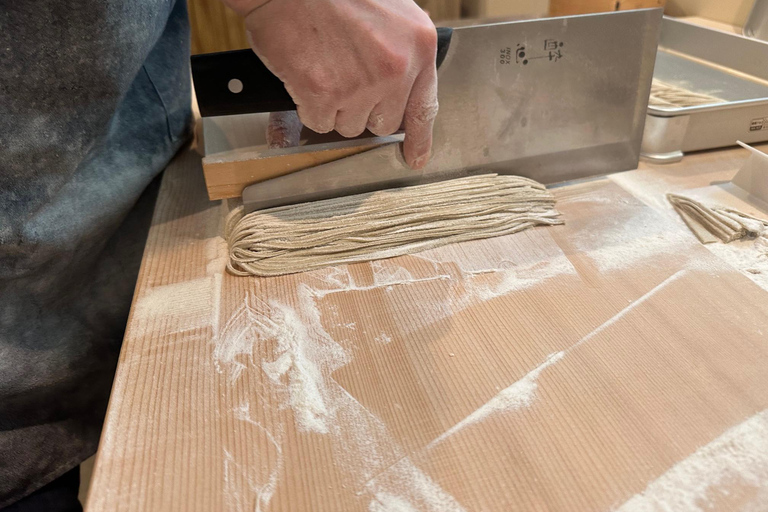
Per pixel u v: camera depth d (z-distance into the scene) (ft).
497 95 2.50
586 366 1.85
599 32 2.50
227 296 2.22
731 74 3.72
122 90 2.19
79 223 2.66
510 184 2.63
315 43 1.90
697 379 1.79
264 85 2.23
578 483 1.50
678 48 4.27
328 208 2.44
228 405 1.73
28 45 1.82
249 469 1.54
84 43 1.89
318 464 1.56
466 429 1.65
